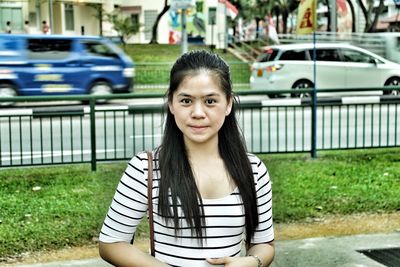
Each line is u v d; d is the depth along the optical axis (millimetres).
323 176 8109
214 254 2416
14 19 38062
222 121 2484
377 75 20109
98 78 18734
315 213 6477
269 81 20000
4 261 5246
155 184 2449
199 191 2428
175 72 2484
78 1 40719
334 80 20000
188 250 2408
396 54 26547
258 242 2609
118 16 40281
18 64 17750
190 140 2488
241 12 45406
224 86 2477
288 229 6059
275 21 50812
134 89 21812
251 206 2482
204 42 40594
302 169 8617
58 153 10070
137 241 5719
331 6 30031
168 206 2396
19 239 5676
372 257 5262
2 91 17719
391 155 9805
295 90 9492
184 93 2449
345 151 10281
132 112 9172
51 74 18141
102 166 9000
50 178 8188
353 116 13922
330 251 5414
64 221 6172
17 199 7039
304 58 19984
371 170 8531
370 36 27172
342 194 7109
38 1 39281
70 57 18344
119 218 2494
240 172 2490
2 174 8531
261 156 9812
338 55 20047
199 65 2463
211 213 2420
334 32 29203
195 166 2473
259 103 9555
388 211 6598
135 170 2482
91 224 6055
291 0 43656
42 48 18078
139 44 37719
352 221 6293
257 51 34062
